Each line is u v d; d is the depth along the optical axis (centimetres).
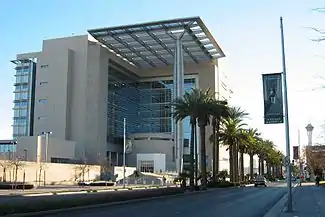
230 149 7819
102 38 10156
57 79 11056
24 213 2016
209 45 10881
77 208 2431
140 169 11519
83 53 11125
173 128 12244
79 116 10925
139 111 13238
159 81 13062
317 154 7856
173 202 3303
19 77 14538
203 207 2769
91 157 10594
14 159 7525
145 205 2936
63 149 9612
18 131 14262
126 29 9600
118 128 12331
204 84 12419
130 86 13150
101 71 11100
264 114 2355
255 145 9838
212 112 5788
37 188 5847
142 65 12406
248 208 2691
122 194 3406
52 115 10944
